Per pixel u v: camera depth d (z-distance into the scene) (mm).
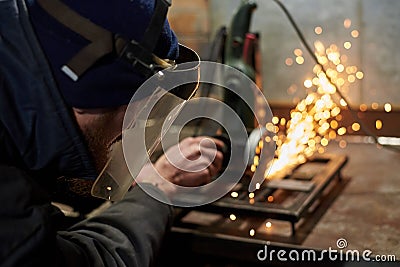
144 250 939
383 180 1387
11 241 667
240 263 1193
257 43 1457
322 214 1220
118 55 677
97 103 702
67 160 735
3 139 690
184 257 1243
